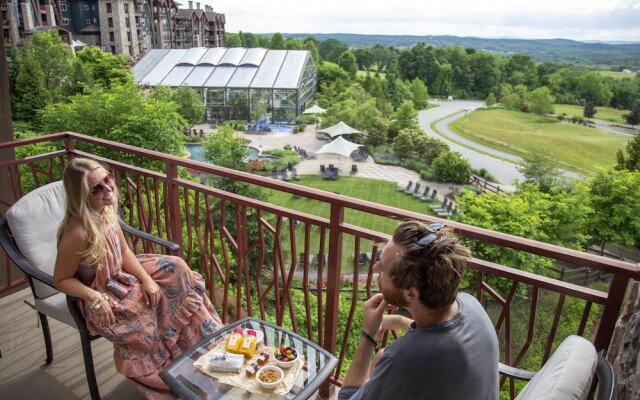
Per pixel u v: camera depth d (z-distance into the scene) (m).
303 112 45.91
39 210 2.24
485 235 1.57
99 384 2.28
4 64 3.27
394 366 1.04
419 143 31.33
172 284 2.03
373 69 75.31
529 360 7.56
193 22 72.50
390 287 1.13
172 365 1.63
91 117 22.44
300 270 14.25
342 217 2.00
